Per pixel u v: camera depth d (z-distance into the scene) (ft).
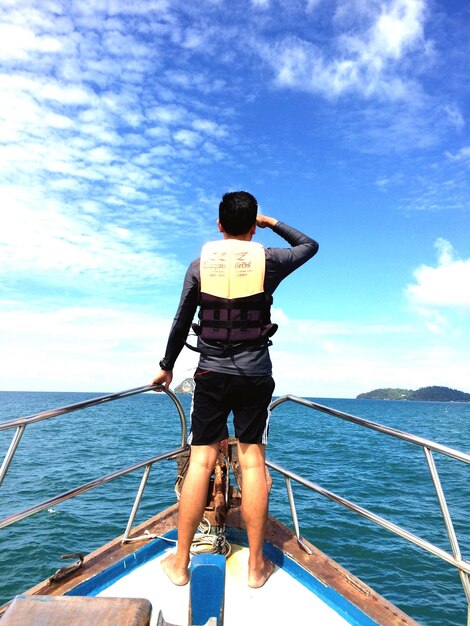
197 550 9.86
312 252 9.36
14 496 39.14
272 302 8.97
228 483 11.55
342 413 9.55
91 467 52.06
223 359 8.68
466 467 58.90
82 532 30.66
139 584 9.01
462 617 21.66
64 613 3.35
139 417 150.82
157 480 44.96
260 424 8.95
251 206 9.24
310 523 32.68
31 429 97.04
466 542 30.04
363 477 50.75
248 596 8.70
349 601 8.38
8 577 24.49
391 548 28.76
